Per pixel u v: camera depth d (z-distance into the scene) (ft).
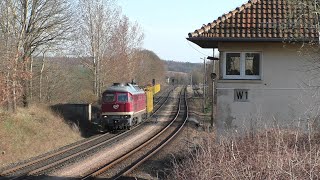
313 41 47.57
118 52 169.89
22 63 88.48
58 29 99.71
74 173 52.75
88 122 104.06
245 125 47.19
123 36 174.50
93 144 80.48
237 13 53.83
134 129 106.63
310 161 28.63
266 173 29.01
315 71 50.08
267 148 32.24
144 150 72.18
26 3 94.17
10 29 90.89
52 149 74.08
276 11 53.36
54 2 97.19
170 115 147.43
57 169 55.01
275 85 51.13
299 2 44.52
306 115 47.50
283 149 33.71
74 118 100.53
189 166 40.32
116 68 164.25
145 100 128.77
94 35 141.90
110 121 102.83
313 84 50.14
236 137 42.70
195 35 51.16
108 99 103.96
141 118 123.85
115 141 84.69
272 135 37.96
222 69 52.11
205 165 33.60
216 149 38.11
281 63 51.06
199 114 155.74
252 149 34.47
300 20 50.88
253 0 55.26
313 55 49.55
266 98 51.24
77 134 91.20
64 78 131.13
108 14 148.46
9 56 84.84
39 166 57.52
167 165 56.70
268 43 51.19
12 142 67.77
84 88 148.25
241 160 32.35
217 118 51.83
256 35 50.24
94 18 141.90
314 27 47.19
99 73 145.59
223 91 51.83
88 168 56.34
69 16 100.99
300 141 36.63
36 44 99.60
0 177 49.67
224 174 30.68
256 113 50.90
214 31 51.57
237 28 51.62
